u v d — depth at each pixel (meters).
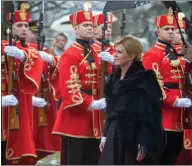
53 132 15.85
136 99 13.17
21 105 15.53
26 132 15.53
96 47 16.52
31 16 27.42
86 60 15.95
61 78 15.78
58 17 27.55
